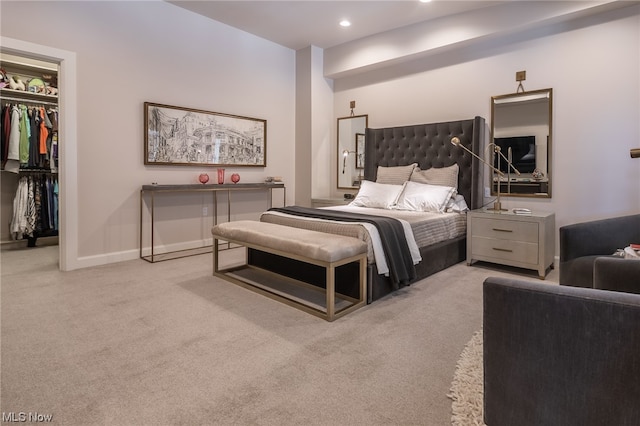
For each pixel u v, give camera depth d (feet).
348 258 7.98
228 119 15.48
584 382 3.31
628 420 3.13
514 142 12.97
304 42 17.03
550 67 12.14
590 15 11.32
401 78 15.99
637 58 10.62
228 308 8.30
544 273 10.71
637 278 4.27
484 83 13.65
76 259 11.62
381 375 5.56
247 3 13.30
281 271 10.73
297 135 18.25
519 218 11.12
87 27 11.55
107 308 8.22
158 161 13.38
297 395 5.05
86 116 11.64
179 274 11.05
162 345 6.48
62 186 11.30
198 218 14.90
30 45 10.44
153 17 13.09
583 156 11.63
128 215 12.80
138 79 12.80
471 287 9.95
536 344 3.53
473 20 13.12
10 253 13.99
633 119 10.74
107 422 4.48
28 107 15.17
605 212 11.30
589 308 3.23
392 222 9.60
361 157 17.53
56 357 6.03
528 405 3.65
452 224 12.28
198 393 5.08
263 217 11.87
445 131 14.37
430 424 4.48
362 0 12.84
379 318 7.79
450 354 6.22
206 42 14.64
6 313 7.89
